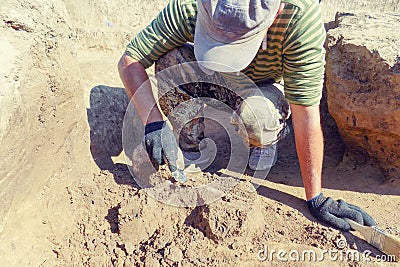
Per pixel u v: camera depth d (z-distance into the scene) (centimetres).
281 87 177
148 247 139
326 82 189
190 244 138
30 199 133
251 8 126
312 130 145
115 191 153
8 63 121
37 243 132
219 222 139
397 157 179
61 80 140
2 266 118
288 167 187
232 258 136
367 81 174
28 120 125
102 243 140
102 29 292
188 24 151
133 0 338
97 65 223
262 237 142
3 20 130
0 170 115
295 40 138
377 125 174
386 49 171
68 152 148
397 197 171
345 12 226
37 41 133
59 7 146
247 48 131
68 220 143
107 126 180
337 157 198
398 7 353
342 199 159
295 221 149
